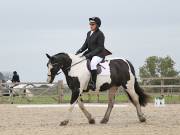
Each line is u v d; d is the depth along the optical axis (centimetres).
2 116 1883
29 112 2069
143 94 1600
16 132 1338
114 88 1589
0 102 2867
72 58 1517
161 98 2527
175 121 1639
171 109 2194
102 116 1884
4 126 1521
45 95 2909
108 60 1566
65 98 3023
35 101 2970
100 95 3002
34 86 2936
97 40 1528
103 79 1531
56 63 1496
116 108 2291
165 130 1362
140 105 1608
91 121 1559
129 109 2217
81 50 1555
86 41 1550
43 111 2125
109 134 1280
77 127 1448
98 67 1526
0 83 2900
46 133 1305
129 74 1575
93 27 1531
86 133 1299
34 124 1580
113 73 1541
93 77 1520
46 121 1688
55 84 2900
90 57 1527
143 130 1363
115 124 1543
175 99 2909
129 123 1576
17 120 1727
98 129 1388
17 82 2959
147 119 1712
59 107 2398
